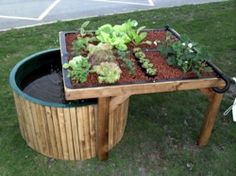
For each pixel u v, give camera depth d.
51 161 2.51
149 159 2.57
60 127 2.29
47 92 2.60
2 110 3.07
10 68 3.79
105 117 2.21
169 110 3.15
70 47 2.57
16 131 2.81
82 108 2.18
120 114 2.50
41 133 2.39
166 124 2.96
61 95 2.55
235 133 2.88
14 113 3.04
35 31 4.88
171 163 2.54
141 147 2.68
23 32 4.84
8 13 5.84
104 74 2.05
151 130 2.87
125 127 2.86
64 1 6.65
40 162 2.50
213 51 4.32
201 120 3.03
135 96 3.34
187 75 2.22
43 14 5.80
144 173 2.45
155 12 5.82
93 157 2.56
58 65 2.93
